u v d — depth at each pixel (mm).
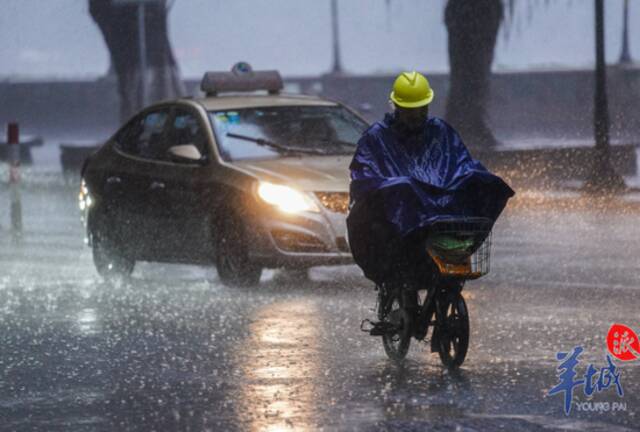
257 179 26969
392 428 14992
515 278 28094
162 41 101375
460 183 17844
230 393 16984
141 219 29594
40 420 15766
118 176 30312
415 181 17812
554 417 15438
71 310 24469
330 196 26781
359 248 18266
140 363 19141
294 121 29266
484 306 24062
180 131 29578
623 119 129250
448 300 18078
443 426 15055
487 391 16859
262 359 19234
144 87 99188
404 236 17578
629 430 14797
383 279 18359
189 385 17547
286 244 26609
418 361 18953
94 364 19125
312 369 18438
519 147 70812
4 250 35969
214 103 29672
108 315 23781
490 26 76562
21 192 63969
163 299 25812
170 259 29141
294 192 26688
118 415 15945
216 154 28234
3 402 16750
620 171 70875
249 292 26656
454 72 77562
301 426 15156
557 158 69875
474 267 17984
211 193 27750
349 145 28953
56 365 19094
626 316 22656
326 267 30609
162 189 29000
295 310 23969
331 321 22641
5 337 21531
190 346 20422
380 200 17766
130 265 30328
